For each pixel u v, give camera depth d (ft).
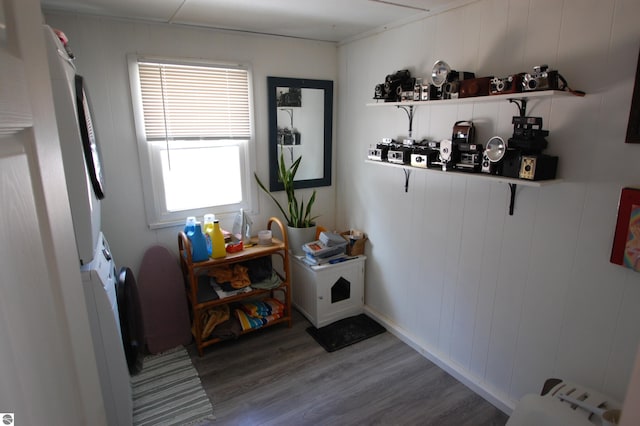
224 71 9.25
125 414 6.03
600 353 5.67
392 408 7.24
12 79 1.50
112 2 6.99
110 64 8.02
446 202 7.91
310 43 10.33
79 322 2.18
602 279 5.52
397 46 8.67
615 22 5.03
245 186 10.19
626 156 5.09
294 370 8.35
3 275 1.31
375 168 9.86
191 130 9.11
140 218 8.89
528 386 6.76
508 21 6.33
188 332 9.25
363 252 10.61
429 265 8.54
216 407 7.27
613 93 5.13
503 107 6.56
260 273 9.55
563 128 5.72
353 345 9.30
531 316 6.56
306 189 11.19
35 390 1.52
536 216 6.27
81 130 5.49
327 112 10.94
